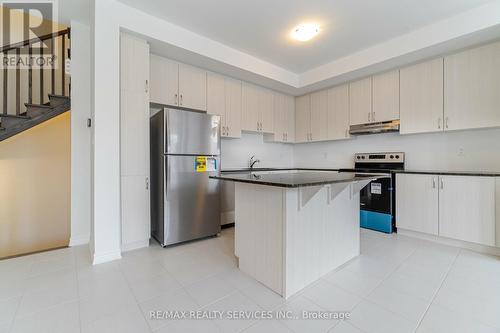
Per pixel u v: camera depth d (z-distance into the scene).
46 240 3.66
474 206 2.54
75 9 2.55
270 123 4.35
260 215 1.91
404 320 1.45
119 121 2.36
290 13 2.49
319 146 4.72
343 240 2.25
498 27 2.31
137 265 2.20
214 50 3.07
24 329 1.35
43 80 3.45
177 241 2.72
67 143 3.79
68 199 3.81
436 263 2.26
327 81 3.90
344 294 1.74
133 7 2.41
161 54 2.95
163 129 2.64
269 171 4.38
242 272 2.08
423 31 2.73
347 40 3.03
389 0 2.27
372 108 3.60
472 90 2.71
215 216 3.06
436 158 3.26
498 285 1.85
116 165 2.33
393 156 3.59
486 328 1.37
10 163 3.42
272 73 3.79
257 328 1.38
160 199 2.72
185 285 1.86
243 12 2.48
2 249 3.40
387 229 3.21
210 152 2.99
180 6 2.39
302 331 1.35
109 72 2.28
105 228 2.28
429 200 2.86
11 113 3.33
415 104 3.15
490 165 2.84
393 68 3.35
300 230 1.81
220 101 3.61
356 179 1.90
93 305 1.58
